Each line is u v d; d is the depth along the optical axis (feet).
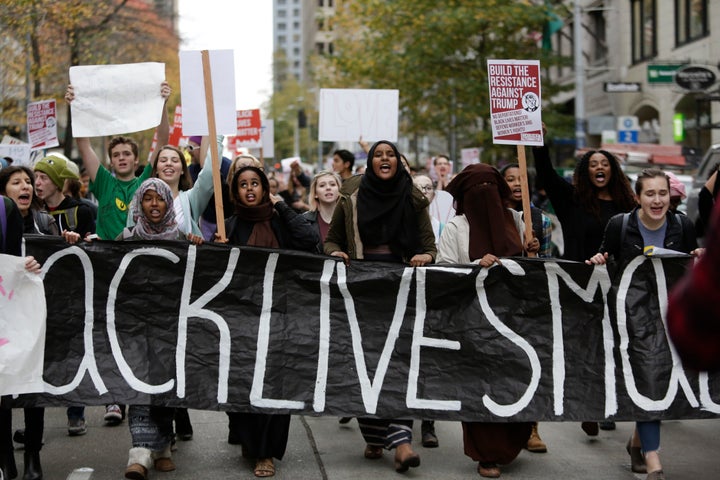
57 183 25.18
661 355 19.80
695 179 41.73
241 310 20.08
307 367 19.98
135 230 20.29
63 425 25.05
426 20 86.69
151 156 25.13
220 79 21.50
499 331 20.02
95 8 71.20
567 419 19.71
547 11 88.22
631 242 20.66
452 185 20.98
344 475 19.81
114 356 19.79
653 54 89.45
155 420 19.66
